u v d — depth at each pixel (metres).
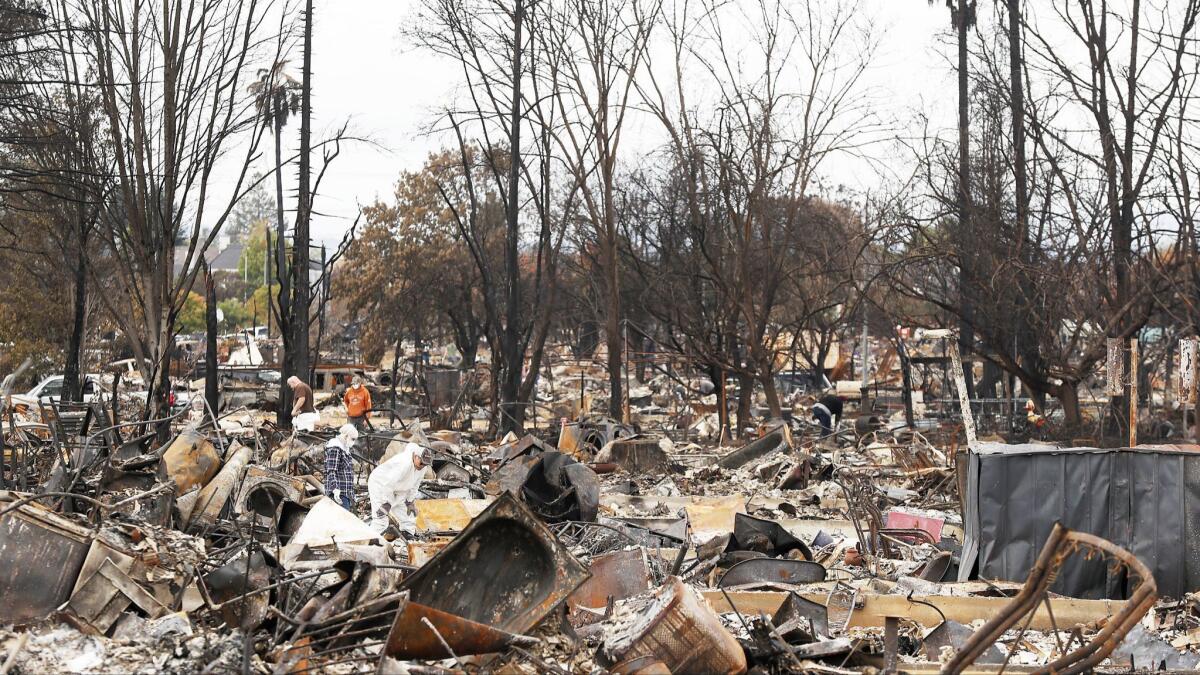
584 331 69.50
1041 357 29.70
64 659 7.52
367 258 66.19
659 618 8.42
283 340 32.44
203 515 12.45
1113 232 28.03
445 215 65.75
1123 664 10.06
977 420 34.34
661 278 38.69
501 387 36.25
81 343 34.69
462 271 58.28
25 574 8.27
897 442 29.55
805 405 50.78
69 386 32.88
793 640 9.80
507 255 35.53
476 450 26.83
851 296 47.66
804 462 23.39
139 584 8.76
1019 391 47.56
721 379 36.69
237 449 13.79
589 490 17.08
